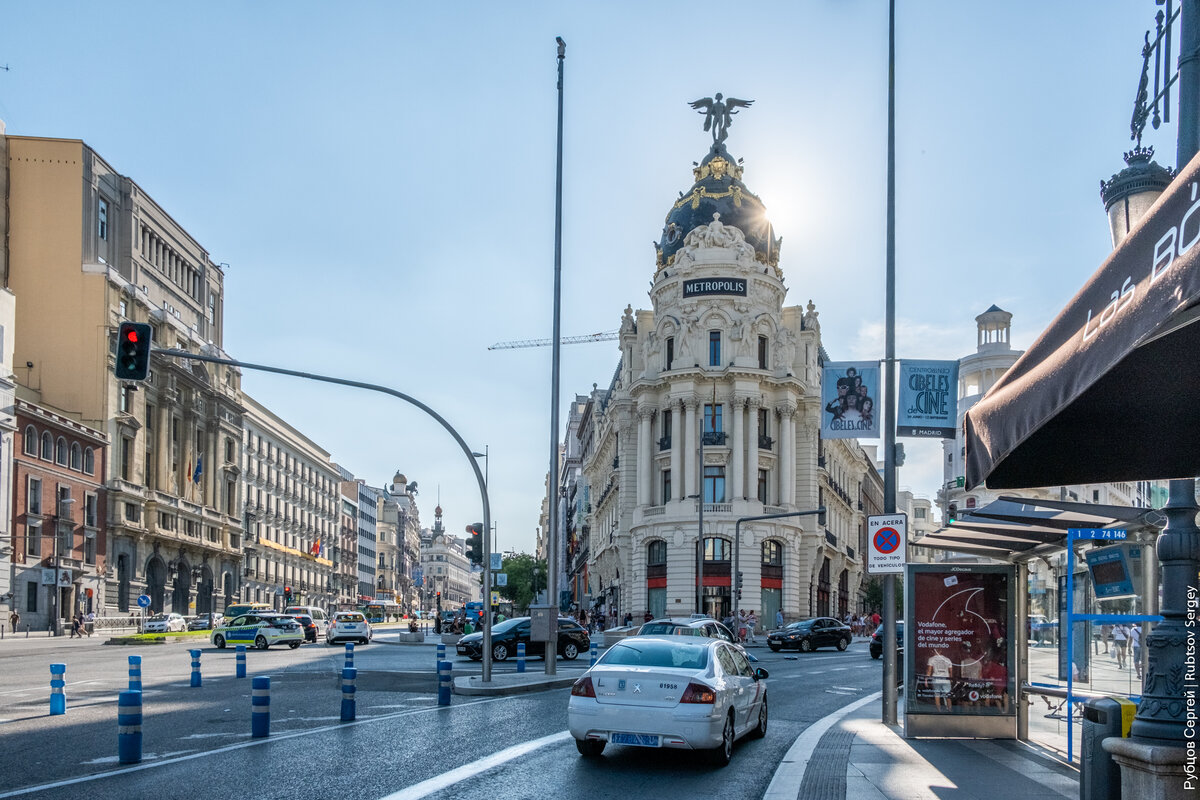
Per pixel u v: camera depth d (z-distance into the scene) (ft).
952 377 51.78
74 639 189.16
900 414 51.62
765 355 221.25
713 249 219.61
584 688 40.22
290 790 32.71
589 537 353.92
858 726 51.93
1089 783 23.27
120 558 236.43
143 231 254.47
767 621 212.02
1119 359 15.67
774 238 234.38
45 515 203.00
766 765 40.50
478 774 36.50
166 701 61.87
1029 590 57.47
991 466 20.88
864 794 32.12
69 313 226.79
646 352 226.79
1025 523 43.09
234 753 40.16
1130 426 22.57
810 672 104.73
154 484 254.68
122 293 238.68
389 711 57.31
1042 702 65.21
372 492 561.84
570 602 211.82
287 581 371.56
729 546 208.23
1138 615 38.42
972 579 47.39
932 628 47.26
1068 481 24.53
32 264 227.20
